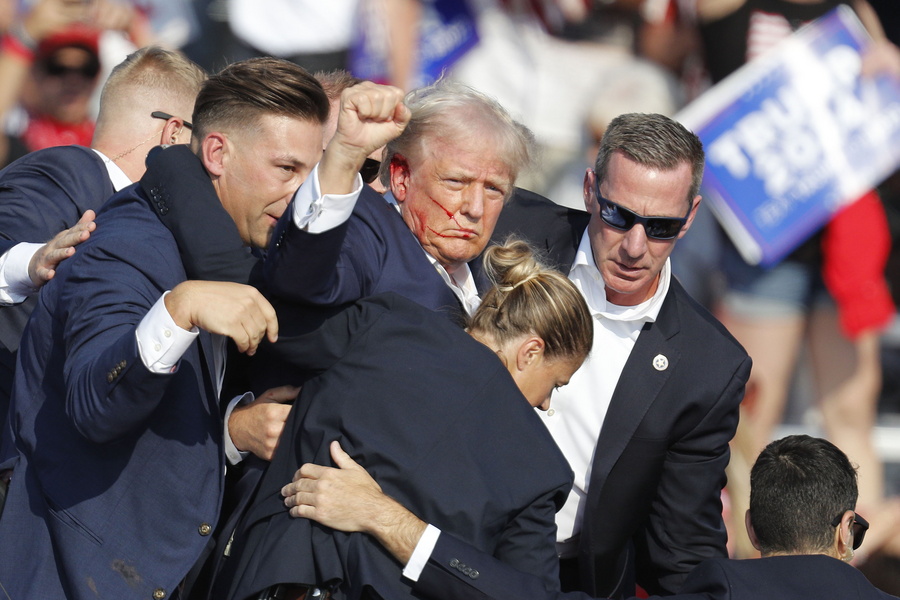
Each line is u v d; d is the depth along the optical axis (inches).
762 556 430.6
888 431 975.6
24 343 389.7
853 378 912.3
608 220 439.8
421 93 418.9
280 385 402.3
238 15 831.7
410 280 399.5
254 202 380.2
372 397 364.2
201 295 319.3
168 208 376.5
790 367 905.5
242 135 374.9
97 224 391.5
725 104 872.9
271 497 375.2
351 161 330.6
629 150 434.6
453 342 375.9
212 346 378.0
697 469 469.1
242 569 366.3
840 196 885.8
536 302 391.5
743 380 464.1
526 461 366.0
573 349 394.9
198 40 832.9
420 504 355.6
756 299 895.1
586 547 469.1
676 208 434.6
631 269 443.2
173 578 360.5
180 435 365.7
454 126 406.0
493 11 855.7
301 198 335.0
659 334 459.8
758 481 428.8
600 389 465.1
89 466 365.1
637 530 496.4
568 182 860.0
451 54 856.9
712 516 478.0
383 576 352.2
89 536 360.2
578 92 862.5
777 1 868.6
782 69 874.8
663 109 863.7
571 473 372.2
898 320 975.0
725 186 880.3
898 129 887.1
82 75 802.8
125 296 351.9
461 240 413.7
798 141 880.9
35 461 373.1
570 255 473.4
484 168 407.2
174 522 364.2
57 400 374.0
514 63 859.4
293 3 828.0
